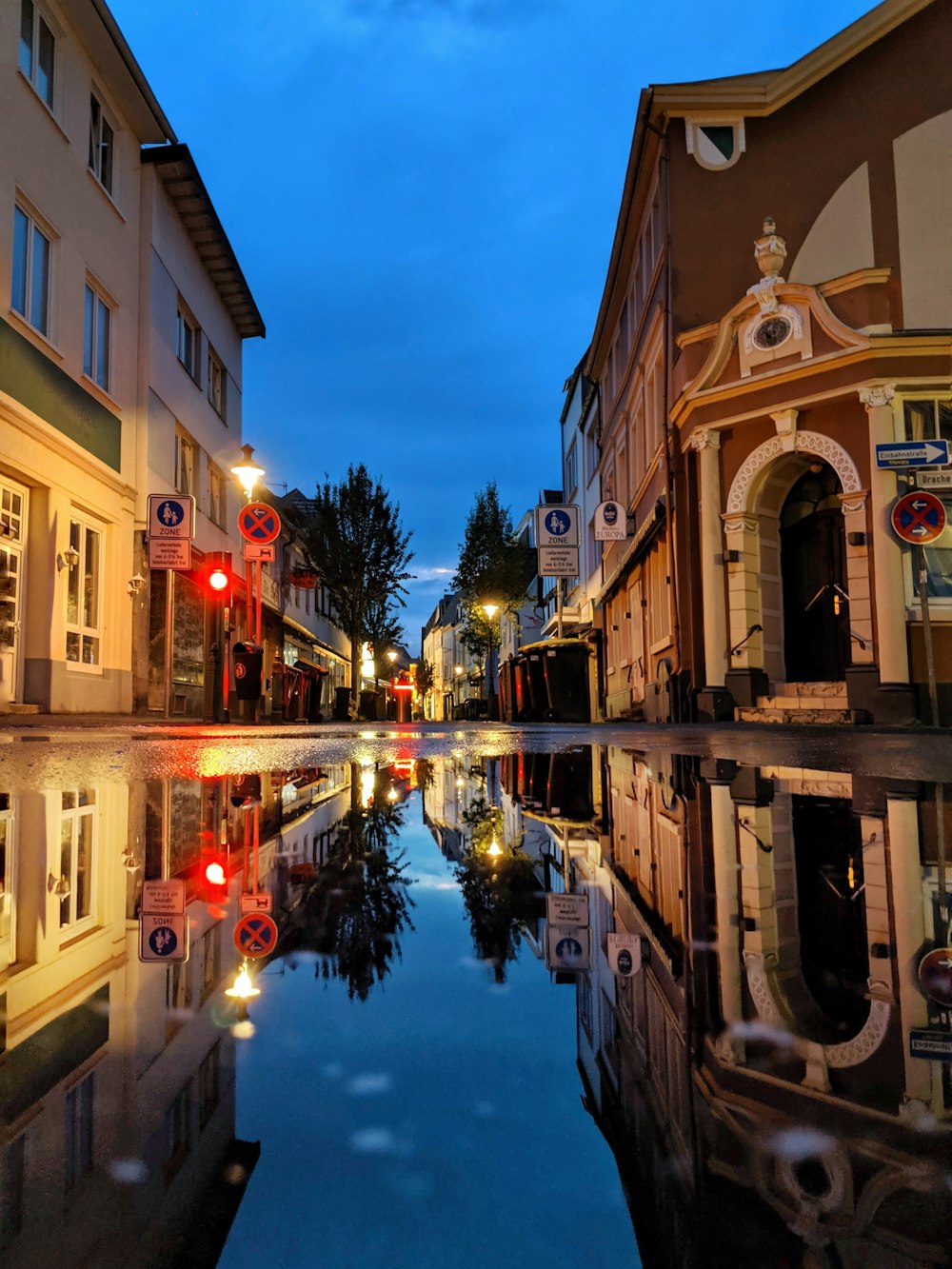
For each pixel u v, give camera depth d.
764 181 16.22
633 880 1.87
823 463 14.17
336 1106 0.64
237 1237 0.45
